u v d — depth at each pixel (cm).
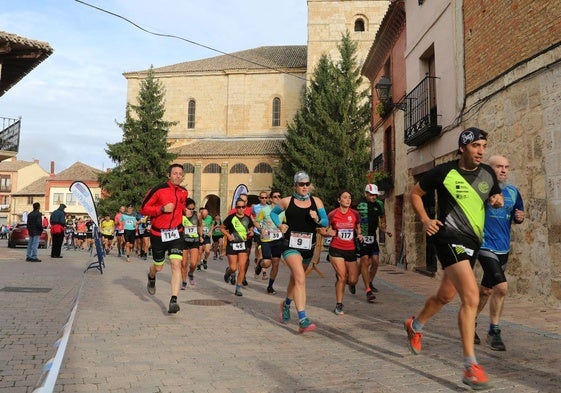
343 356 478
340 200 750
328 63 4069
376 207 923
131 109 4547
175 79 5319
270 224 977
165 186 725
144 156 4341
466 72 1091
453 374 414
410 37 1540
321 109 3734
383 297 921
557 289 764
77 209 6700
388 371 425
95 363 435
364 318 692
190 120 5284
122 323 618
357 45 4256
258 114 5166
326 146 3678
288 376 409
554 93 775
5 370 411
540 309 754
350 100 3766
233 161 4791
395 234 1738
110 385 376
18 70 2005
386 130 1928
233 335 570
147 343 516
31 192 7219
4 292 858
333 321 668
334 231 735
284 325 638
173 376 403
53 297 826
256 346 517
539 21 813
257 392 367
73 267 1455
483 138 392
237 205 945
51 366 318
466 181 396
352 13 4697
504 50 923
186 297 884
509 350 500
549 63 782
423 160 1405
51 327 585
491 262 518
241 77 5203
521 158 864
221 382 390
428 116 1286
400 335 577
